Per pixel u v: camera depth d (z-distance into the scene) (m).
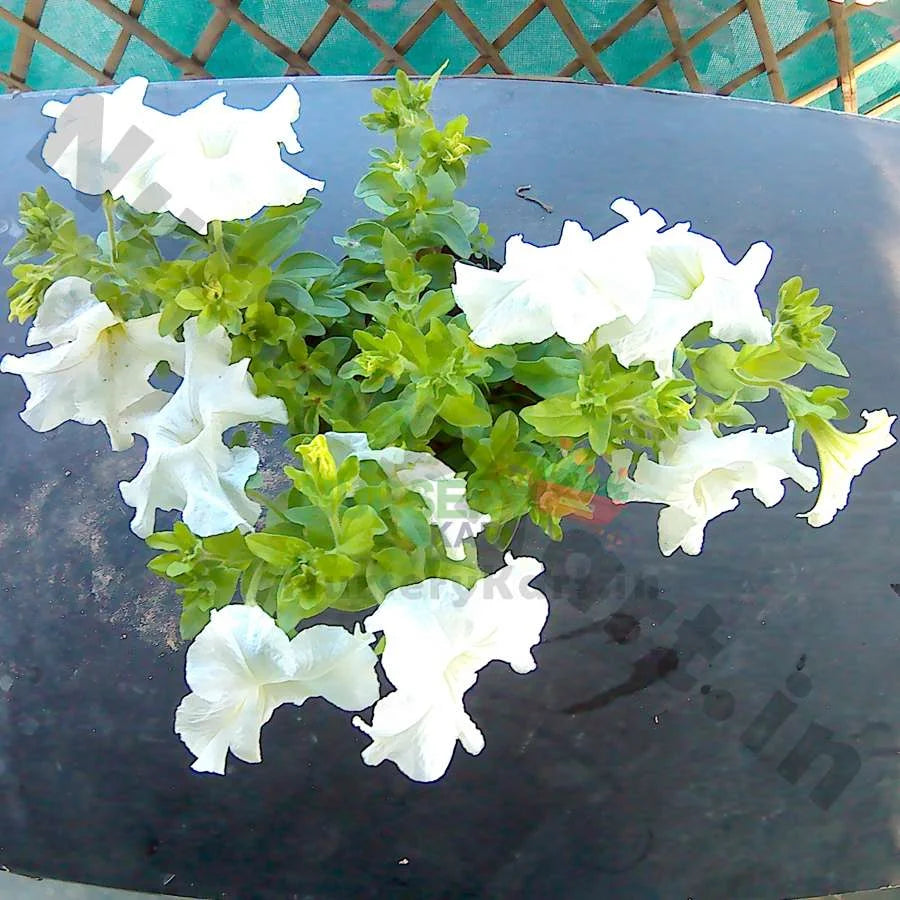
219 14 1.38
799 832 0.60
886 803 0.61
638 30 1.46
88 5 1.40
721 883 0.59
